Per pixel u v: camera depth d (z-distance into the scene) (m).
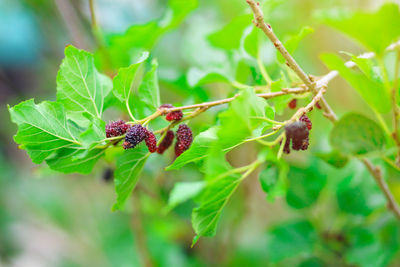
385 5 0.57
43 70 1.52
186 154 0.62
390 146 0.70
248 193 1.03
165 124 0.68
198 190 0.57
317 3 1.12
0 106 1.69
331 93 1.17
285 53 0.63
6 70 1.55
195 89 0.81
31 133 0.62
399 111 0.64
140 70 0.82
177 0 0.81
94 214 1.46
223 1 1.08
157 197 0.90
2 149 1.73
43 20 1.34
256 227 1.32
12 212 1.57
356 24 0.58
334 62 0.62
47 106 0.63
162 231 1.06
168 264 1.02
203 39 0.87
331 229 0.85
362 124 0.65
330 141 0.65
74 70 0.65
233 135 0.60
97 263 1.38
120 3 1.19
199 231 0.62
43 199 1.53
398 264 0.90
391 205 0.71
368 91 0.63
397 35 0.59
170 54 1.18
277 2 0.77
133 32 0.82
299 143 0.61
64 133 0.63
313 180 0.83
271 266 0.86
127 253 1.10
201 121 0.83
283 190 0.59
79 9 1.10
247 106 0.59
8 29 1.33
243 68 0.78
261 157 0.59
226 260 1.05
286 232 0.85
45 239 1.60
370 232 0.81
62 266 1.43
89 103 0.65
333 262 0.84
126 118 0.82
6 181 1.61
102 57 0.85
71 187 1.58
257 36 0.72
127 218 1.28
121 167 0.65
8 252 1.54
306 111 0.62
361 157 0.65
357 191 0.83
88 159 0.65
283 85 0.67
